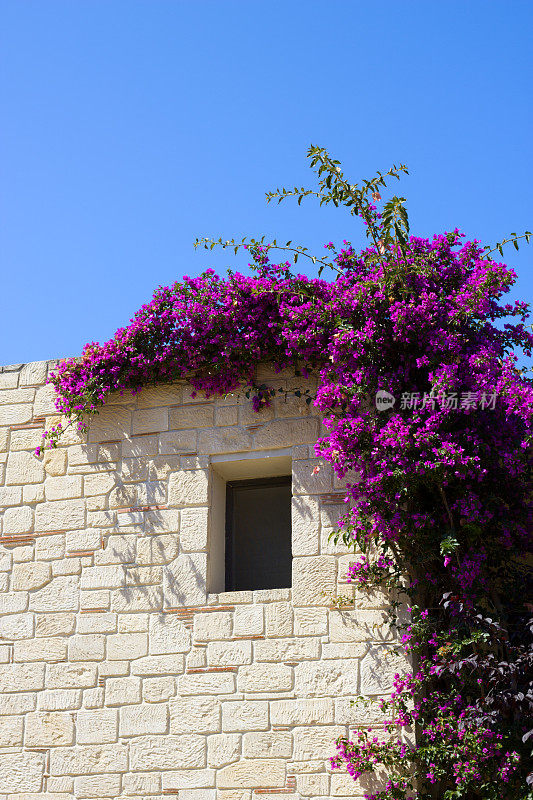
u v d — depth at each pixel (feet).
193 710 27.58
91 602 29.60
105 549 29.99
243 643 27.73
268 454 29.37
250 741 26.84
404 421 25.94
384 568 26.76
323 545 27.94
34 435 32.04
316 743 26.32
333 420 26.89
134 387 30.91
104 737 28.17
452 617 25.53
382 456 25.85
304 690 26.84
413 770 25.49
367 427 26.14
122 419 31.14
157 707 27.94
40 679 29.27
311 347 28.50
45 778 28.30
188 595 28.71
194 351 29.84
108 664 28.81
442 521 26.21
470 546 25.72
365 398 27.07
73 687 28.91
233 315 29.45
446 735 24.58
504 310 28.04
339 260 28.84
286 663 27.22
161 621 28.73
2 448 32.19
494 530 26.20
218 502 30.27
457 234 28.55
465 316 26.96
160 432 30.60
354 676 26.55
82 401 30.76
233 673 27.55
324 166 28.27
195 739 27.32
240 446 29.58
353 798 25.64
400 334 26.66
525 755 24.38
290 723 26.68
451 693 25.02
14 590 30.48
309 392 29.37
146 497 30.12
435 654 25.61
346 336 26.99
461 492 25.95
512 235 27.73
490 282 27.14
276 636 27.53
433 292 27.58
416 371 27.25
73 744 28.37
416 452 25.63
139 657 28.58
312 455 28.81
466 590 24.95
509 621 26.08
